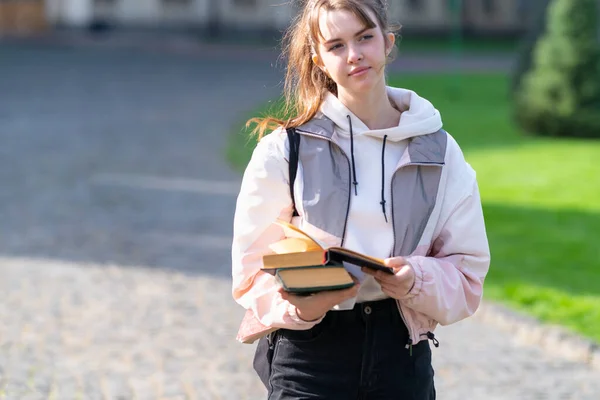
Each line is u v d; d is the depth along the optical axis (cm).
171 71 4069
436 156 403
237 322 952
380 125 412
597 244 1346
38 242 1314
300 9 420
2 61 4272
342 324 399
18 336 895
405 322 402
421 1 6397
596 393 780
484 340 916
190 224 1448
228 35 6003
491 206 1603
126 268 1175
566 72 2412
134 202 1614
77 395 745
